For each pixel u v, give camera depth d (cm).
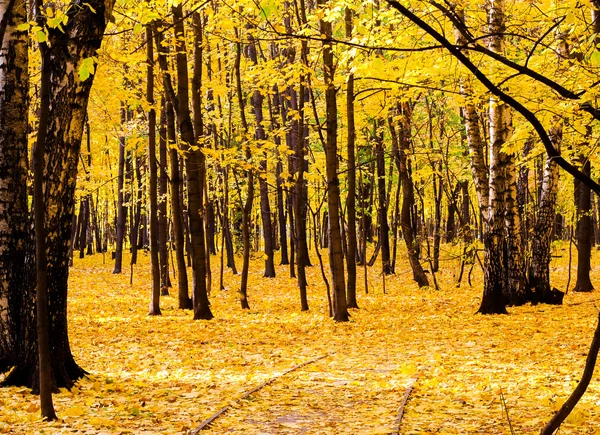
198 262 1772
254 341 1380
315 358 1150
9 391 843
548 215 1953
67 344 905
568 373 942
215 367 1067
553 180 1947
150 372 1019
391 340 1369
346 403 794
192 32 1881
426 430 654
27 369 873
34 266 875
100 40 857
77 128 863
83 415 727
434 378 908
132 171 3475
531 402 773
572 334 1334
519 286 1923
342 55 793
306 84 1720
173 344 1334
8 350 945
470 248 2462
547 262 1948
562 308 1802
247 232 2052
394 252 3206
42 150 711
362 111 2033
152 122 1861
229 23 1540
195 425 676
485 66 1033
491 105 1034
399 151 2620
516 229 1917
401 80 1111
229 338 1427
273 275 3139
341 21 1675
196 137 1859
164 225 2520
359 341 1370
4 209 969
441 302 2117
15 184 984
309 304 2186
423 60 1091
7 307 953
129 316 1842
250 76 1762
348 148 1939
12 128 988
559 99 854
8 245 963
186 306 2031
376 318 1759
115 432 645
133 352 1232
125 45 1594
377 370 1020
